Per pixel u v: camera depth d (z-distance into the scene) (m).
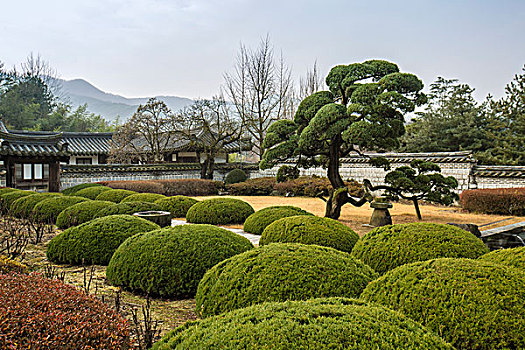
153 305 3.91
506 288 2.17
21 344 1.89
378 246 4.04
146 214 7.50
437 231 4.02
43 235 7.61
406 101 7.36
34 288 2.59
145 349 2.62
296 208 8.02
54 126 36.00
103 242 5.36
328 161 9.85
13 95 35.16
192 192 17.66
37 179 13.38
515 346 1.99
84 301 2.53
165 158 23.58
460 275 2.31
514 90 17.28
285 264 2.89
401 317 1.90
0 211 9.89
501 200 10.78
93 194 11.92
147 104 20.47
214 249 4.28
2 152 12.19
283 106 24.45
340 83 8.80
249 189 17.44
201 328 1.95
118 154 20.84
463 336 2.08
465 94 21.19
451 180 8.89
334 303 2.09
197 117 20.27
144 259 4.19
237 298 2.81
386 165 9.53
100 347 2.05
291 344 1.66
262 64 22.59
